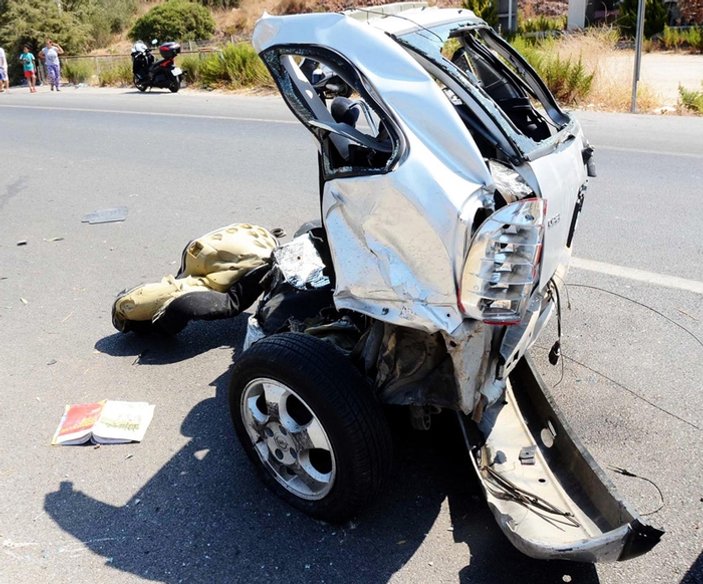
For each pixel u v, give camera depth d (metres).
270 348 2.95
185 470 3.58
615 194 7.19
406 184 2.61
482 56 3.62
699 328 4.62
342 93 3.66
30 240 7.13
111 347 4.86
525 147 2.86
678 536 3.01
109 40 38.59
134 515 3.30
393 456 2.95
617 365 4.27
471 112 2.98
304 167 9.16
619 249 5.84
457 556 2.96
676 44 20.34
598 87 12.55
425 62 2.91
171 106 15.52
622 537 2.34
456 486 3.34
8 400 4.27
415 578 2.87
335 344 3.18
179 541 3.13
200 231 7.05
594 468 2.81
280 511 3.27
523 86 3.70
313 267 4.05
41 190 9.02
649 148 8.93
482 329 2.73
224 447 3.75
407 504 3.25
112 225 7.43
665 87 13.79
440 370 2.90
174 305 4.46
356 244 2.80
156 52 25.89
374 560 2.97
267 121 12.56
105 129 13.11
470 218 2.56
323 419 2.83
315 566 2.96
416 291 2.68
